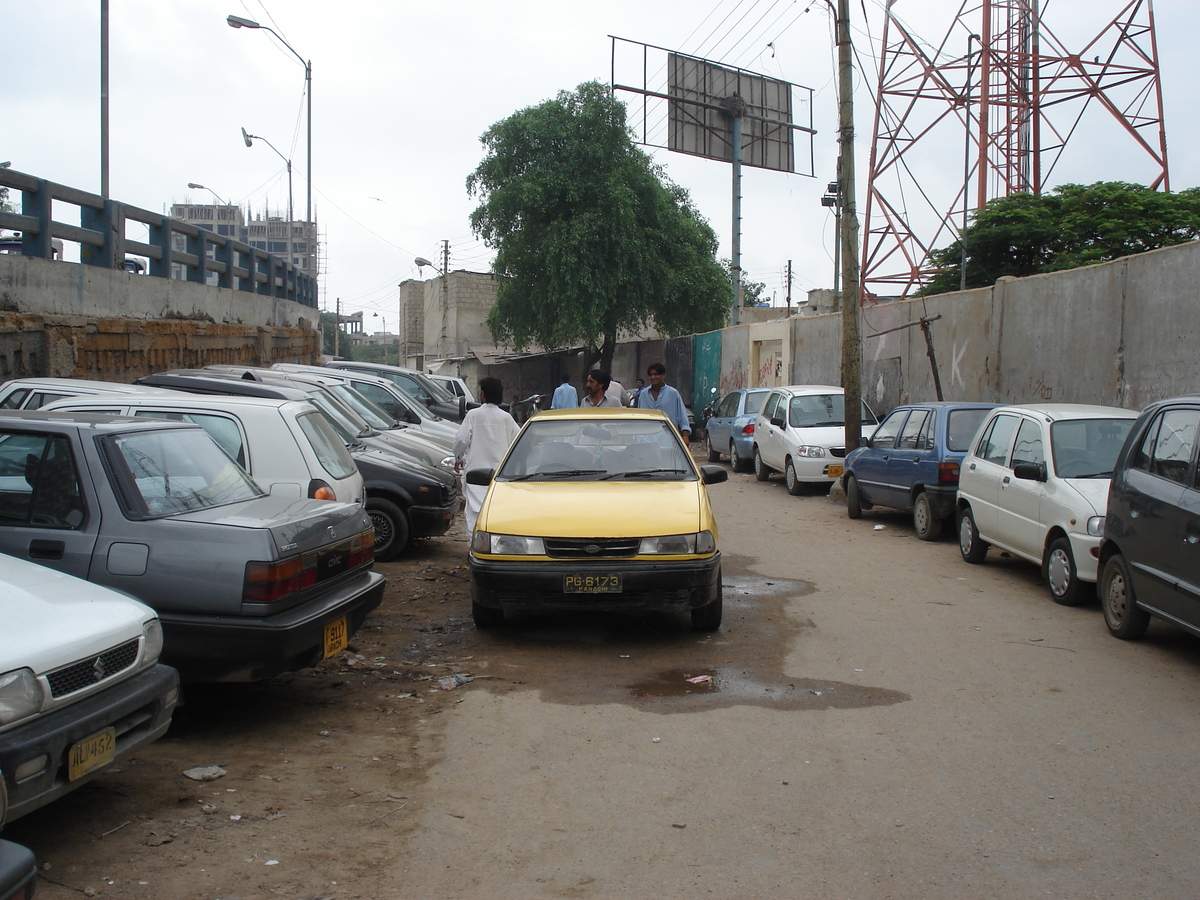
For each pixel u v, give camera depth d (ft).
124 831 12.22
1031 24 77.56
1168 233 80.07
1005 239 83.46
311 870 11.28
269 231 336.49
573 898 10.70
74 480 15.65
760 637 22.48
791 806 13.14
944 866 11.43
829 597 26.89
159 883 10.90
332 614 16.71
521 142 92.32
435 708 17.47
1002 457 30.19
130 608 12.75
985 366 51.67
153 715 12.67
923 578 29.63
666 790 13.69
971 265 85.46
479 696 18.01
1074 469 26.63
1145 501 21.21
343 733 16.17
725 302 103.96
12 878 8.77
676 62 94.02
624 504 21.88
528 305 97.19
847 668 19.95
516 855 11.73
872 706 17.49
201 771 14.25
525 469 24.66
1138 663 20.34
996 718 16.84
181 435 18.01
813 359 75.00
